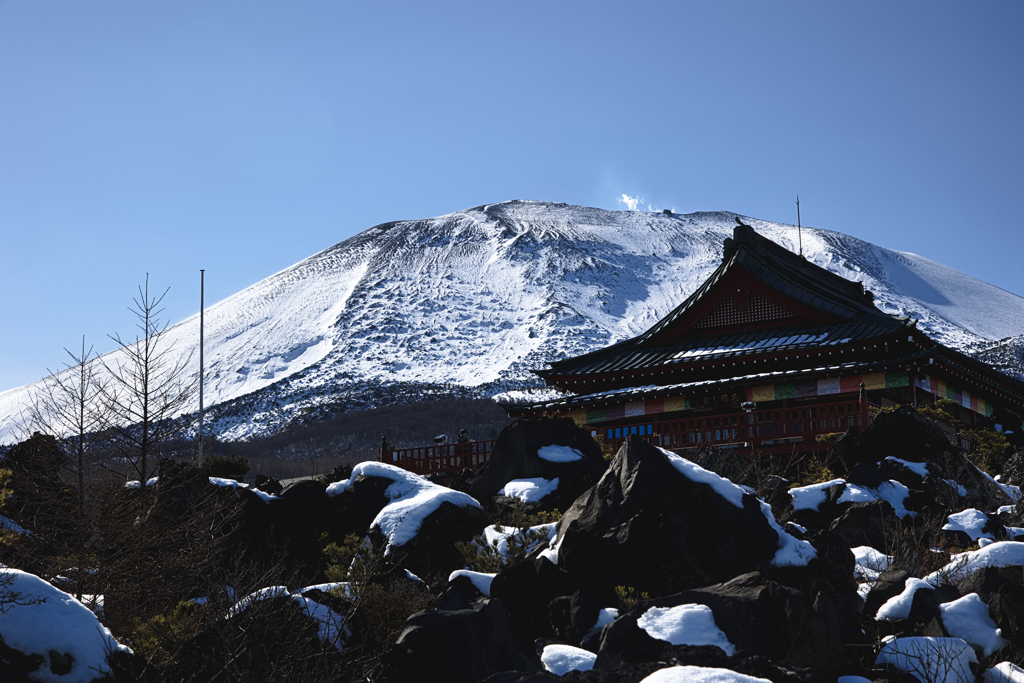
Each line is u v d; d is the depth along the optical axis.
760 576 13.57
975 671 13.28
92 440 19.53
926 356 33.97
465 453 30.97
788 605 12.77
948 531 19.75
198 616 14.32
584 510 17.36
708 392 37.88
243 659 12.75
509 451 23.89
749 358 38.34
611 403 39.78
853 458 25.89
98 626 11.65
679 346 42.41
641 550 16.05
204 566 16.98
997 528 20.23
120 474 18.66
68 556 17.31
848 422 28.61
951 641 13.49
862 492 21.56
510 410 41.41
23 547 17.67
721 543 15.98
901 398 37.84
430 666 12.31
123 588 16.31
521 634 15.60
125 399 19.80
